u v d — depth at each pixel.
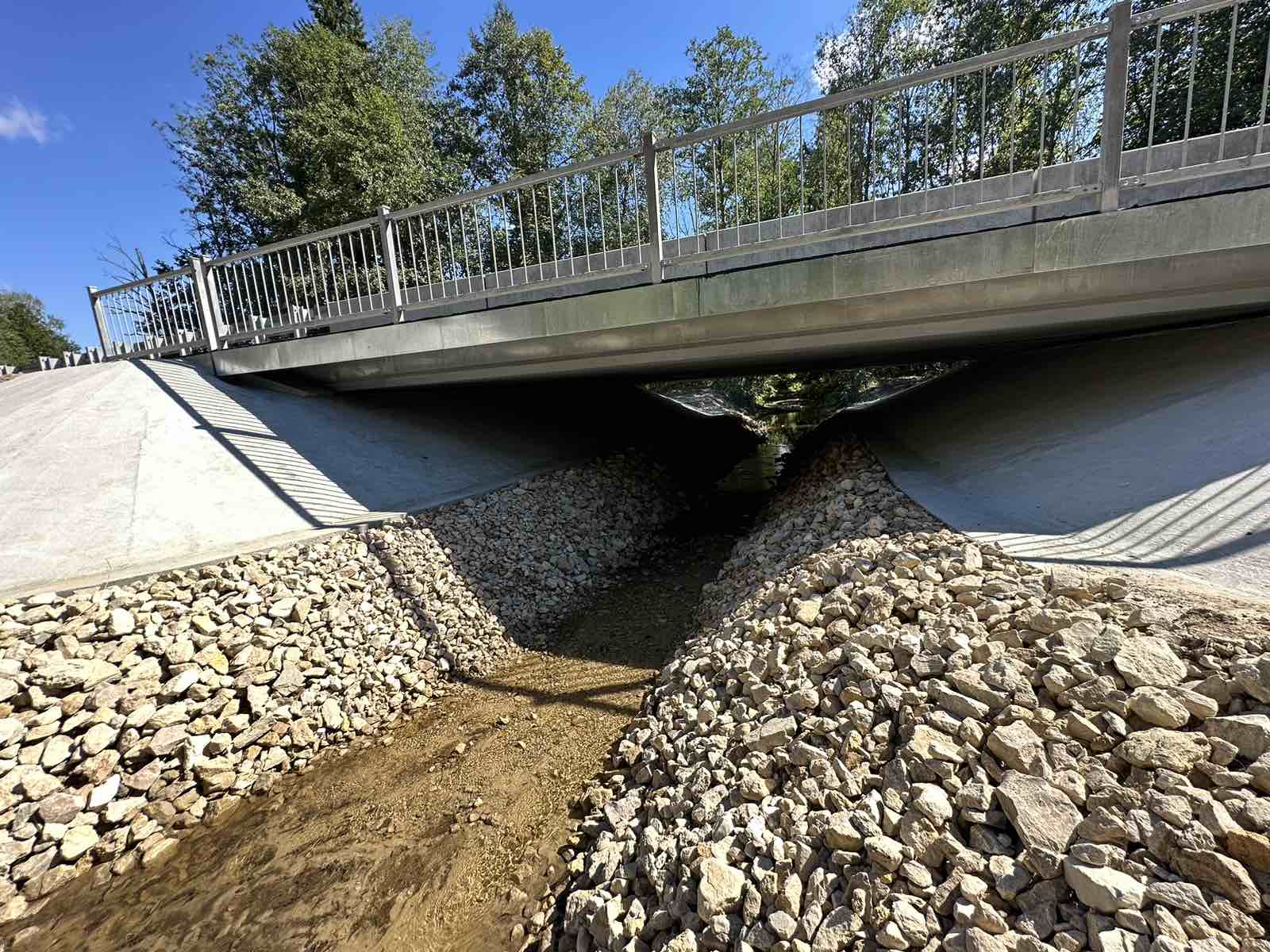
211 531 4.59
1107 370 5.00
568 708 3.87
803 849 1.86
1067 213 4.22
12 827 2.67
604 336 5.48
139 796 3.03
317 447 6.49
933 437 6.26
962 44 14.03
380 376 7.09
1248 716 1.50
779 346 5.31
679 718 3.14
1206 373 4.00
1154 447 3.52
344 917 2.48
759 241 4.35
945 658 2.27
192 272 7.36
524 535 6.29
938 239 3.98
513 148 21.39
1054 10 12.45
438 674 4.38
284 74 15.82
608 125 21.84
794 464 9.77
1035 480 3.96
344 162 14.52
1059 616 2.14
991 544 3.07
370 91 15.74
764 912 1.76
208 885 2.69
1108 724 1.69
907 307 4.36
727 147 11.12
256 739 3.46
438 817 3.02
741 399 22.12
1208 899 1.25
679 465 10.72
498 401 9.91
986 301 4.13
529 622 5.16
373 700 4.00
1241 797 1.36
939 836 1.65
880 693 2.26
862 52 16.47
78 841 2.78
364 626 4.35
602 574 6.34
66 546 4.02
